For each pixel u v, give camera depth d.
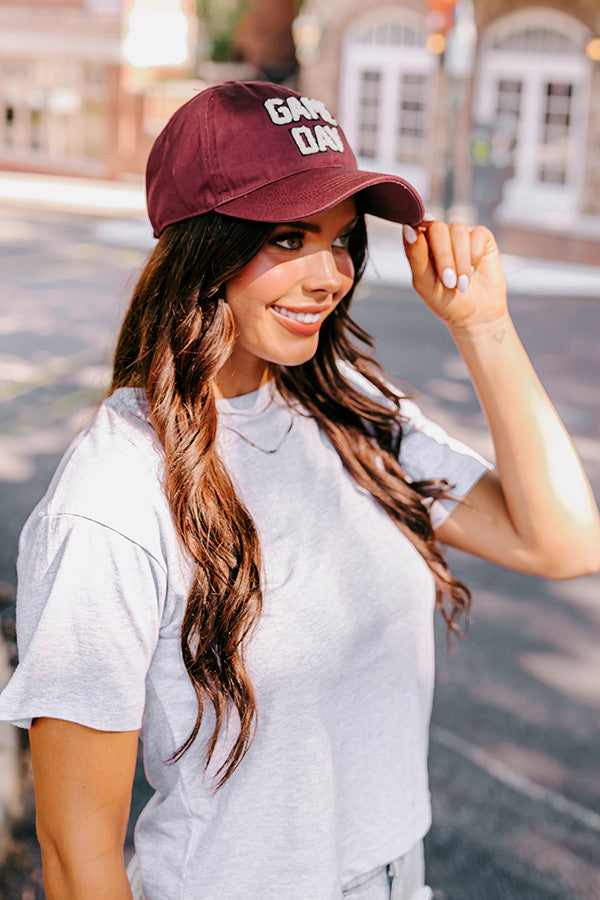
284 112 1.15
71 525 1.05
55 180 21.27
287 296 1.17
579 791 2.91
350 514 1.27
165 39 19.50
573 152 17.20
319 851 1.18
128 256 12.62
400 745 1.29
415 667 1.31
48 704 1.04
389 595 1.25
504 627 3.89
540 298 11.63
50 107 21.61
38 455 5.61
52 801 1.07
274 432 1.27
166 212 1.17
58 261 12.12
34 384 7.07
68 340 8.37
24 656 1.05
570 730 3.22
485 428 6.45
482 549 1.42
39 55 21.20
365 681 1.25
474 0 16.86
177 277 1.16
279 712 1.16
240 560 1.12
